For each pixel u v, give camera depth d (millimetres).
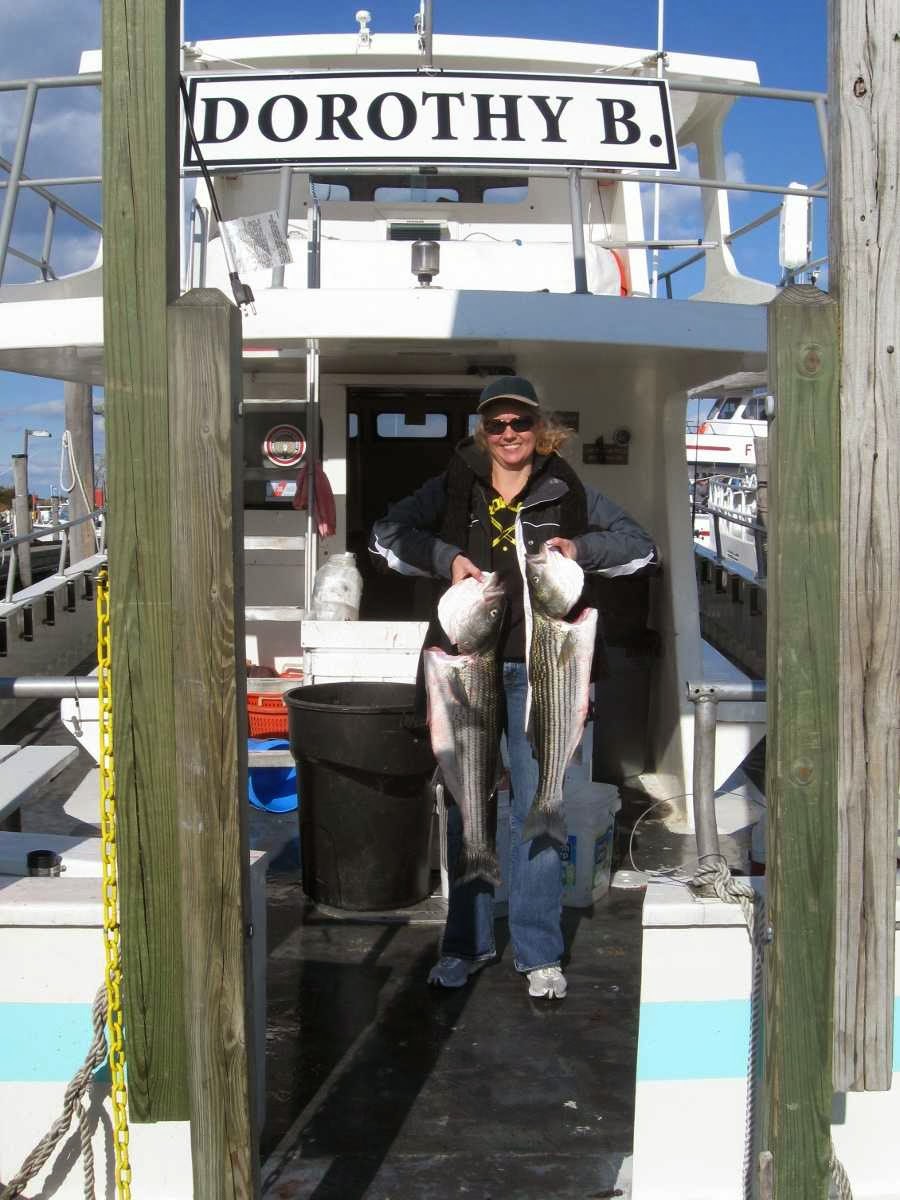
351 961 3965
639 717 5926
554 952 3678
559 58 5996
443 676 3117
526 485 3486
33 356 4777
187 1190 2561
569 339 4359
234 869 2061
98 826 4879
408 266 5977
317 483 5145
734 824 5164
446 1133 2951
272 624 5918
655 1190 2561
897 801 2141
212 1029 2076
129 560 2029
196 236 5730
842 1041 2170
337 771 4262
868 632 2109
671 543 5699
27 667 7172
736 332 4473
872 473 2090
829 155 2133
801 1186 2182
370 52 5930
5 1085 2529
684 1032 2527
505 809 4359
